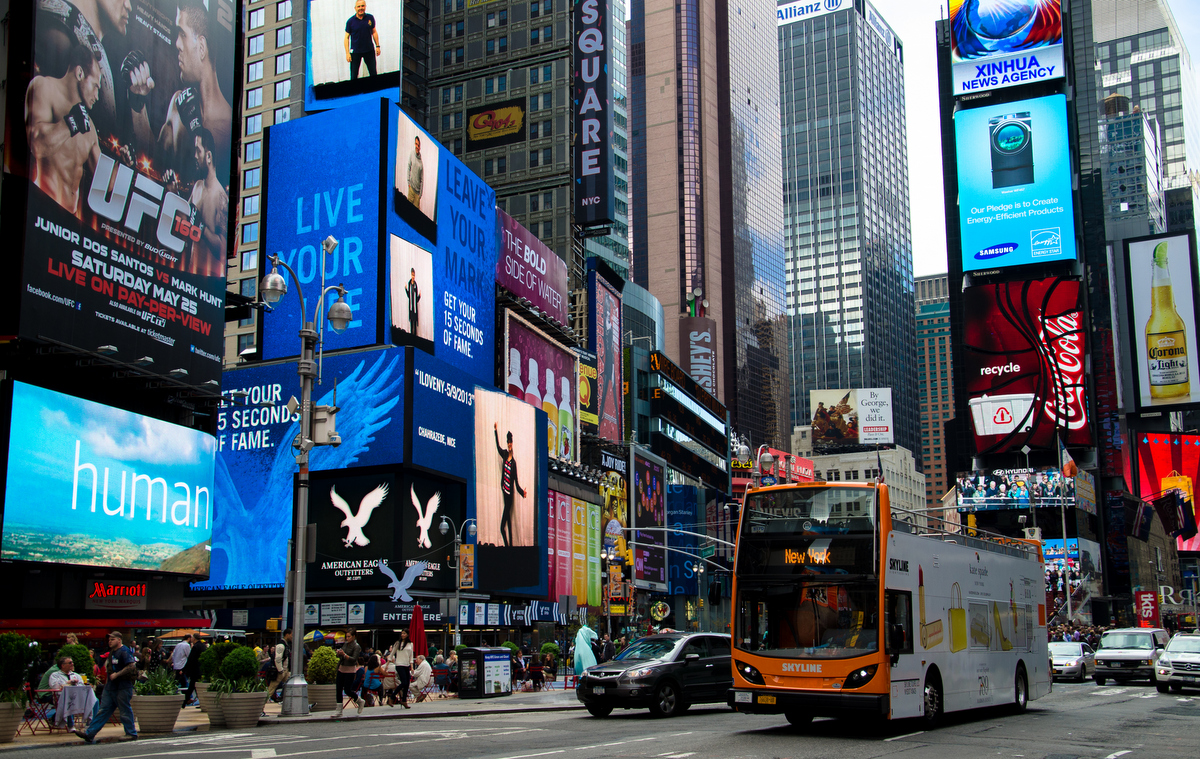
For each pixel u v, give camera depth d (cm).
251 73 9781
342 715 2661
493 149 12800
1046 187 14112
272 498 6800
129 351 4462
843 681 2058
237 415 7025
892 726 2312
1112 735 2136
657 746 1842
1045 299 13975
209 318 5009
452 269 7944
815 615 2123
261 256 7438
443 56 13350
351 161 7300
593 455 10369
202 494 4991
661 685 2625
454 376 7150
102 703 2012
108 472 4434
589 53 12562
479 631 7219
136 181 4559
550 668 4944
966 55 14600
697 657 2723
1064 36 14400
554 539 8500
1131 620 14350
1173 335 14000
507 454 7700
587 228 12550
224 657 2427
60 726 2231
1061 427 13738
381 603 6219
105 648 4241
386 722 2547
